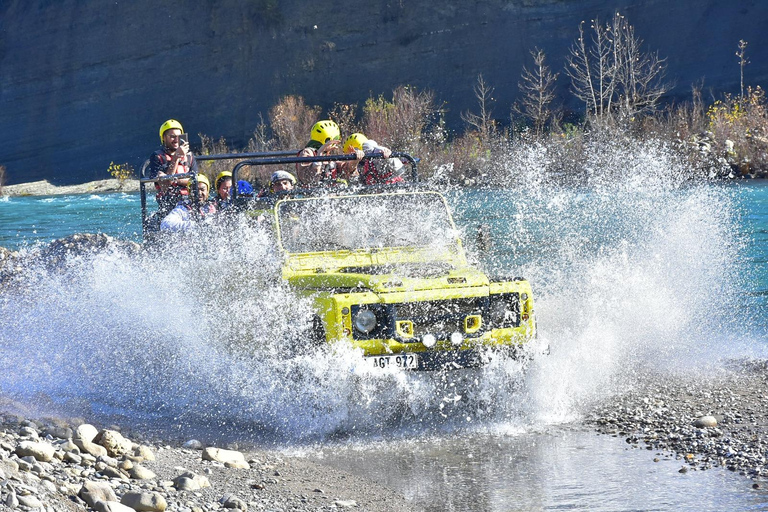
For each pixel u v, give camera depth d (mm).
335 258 8227
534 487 5672
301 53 72312
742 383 8039
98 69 78875
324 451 6711
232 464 6215
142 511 4848
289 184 9680
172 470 5984
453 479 5914
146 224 11562
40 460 5559
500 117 64438
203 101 74250
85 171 73375
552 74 64750
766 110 44969
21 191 55125
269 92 72125
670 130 44500
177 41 76250
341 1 72625
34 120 80000
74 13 81375
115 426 7242
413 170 10492
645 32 64375
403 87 65875
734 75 60406
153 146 74250
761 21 61719
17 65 83000
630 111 49750
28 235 26250
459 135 56062
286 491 5668
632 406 7461
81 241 15625
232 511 5113
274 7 73625
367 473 6113
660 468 5922
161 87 76125
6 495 4426
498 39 68000
